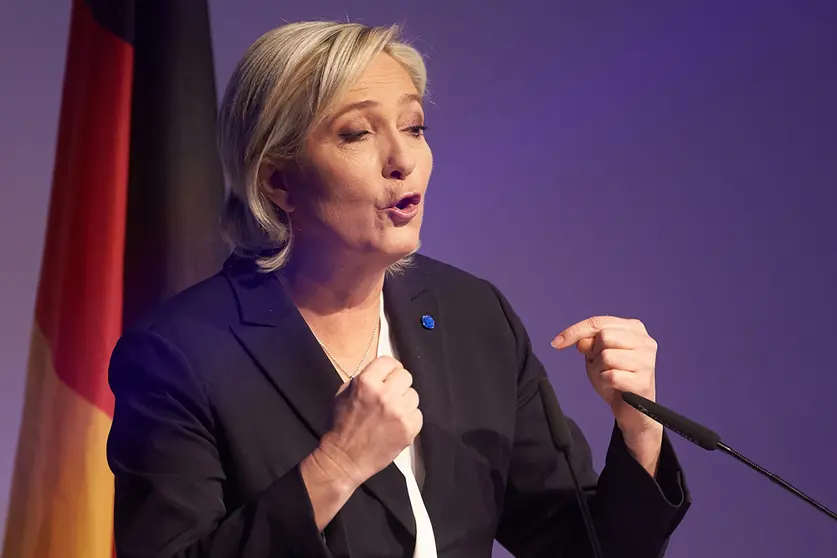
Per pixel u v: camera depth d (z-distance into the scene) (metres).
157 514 4.56
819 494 9.05
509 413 5.45
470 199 8.84
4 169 7.82
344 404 4.53
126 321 7.29
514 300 8.91
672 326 9.03
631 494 5.16
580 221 9.00
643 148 9.08
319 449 4.52
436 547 4.93
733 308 9.09
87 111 7.39
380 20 8.71
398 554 4.83
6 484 7.72
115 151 7.36
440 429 5.12
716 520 9.00
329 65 4.74
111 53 7.42
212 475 4.71
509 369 5.57
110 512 7.21
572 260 8.98
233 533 4.41
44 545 7.10
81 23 7.56
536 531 5.64
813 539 9.04
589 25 9.07
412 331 5.36
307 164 4.84
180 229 7.32
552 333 8.96
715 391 9.03
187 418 4.75
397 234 4.84
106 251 7.30
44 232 7.87
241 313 5.06
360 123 4.79
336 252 4.96
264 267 5.16
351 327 5.24
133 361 4.91
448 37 8.82
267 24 8.54
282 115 4.84
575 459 5.75
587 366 5.20
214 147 7.50
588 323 5.11
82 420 7.18
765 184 9.13
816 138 9.16
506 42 8.94
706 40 9.15
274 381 4.91
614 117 9.06
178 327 4.96
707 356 9.04
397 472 4.93
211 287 5.22
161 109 7.38
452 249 8.79
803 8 9.19
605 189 9.03
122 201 7.37
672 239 9.07
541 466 5.62
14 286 7.80
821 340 9.11
